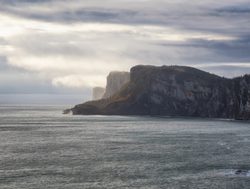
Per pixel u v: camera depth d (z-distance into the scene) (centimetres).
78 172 12306
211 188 10544
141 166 13388
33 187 10456
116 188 10456
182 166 13450
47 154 15962
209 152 16662
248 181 11300
